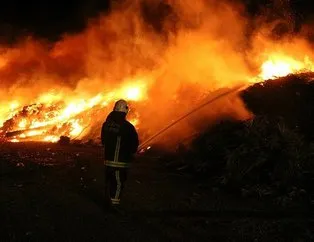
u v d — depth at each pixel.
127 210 6.96
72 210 6.64
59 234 5.66
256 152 9.44
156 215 6.84
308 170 8.83
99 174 9.16
